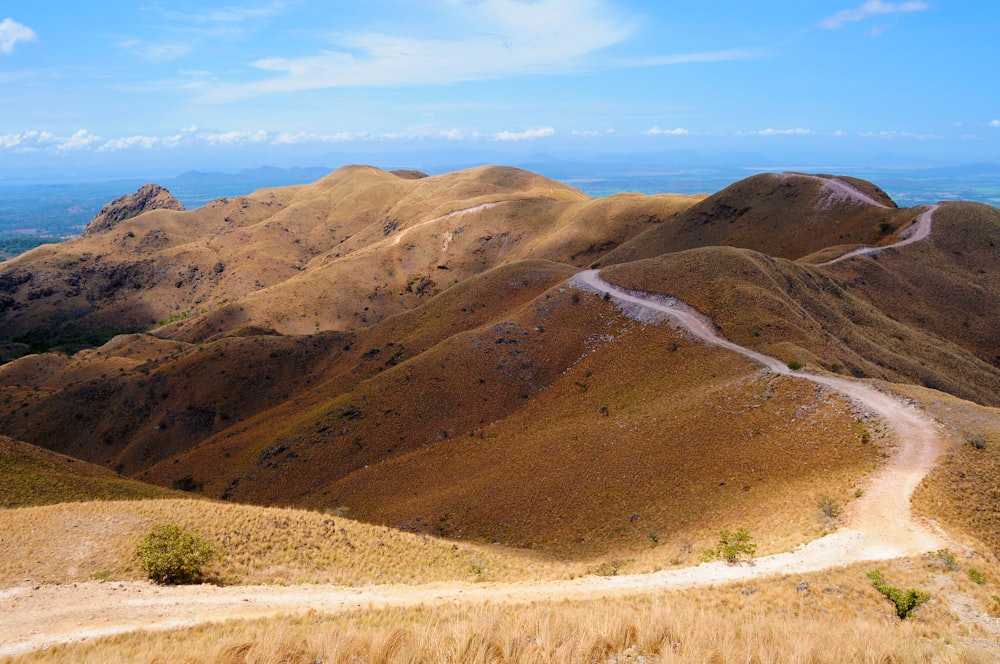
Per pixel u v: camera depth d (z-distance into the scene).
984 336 93.56
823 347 62.38
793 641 12.36
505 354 81.25
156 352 147.25
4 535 26.77
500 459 60.94
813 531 29.59
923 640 15.55
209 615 20.59
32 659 16.39
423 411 76.38
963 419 38.06
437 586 26.27
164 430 103.38
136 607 21.23
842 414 43.09
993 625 18.22
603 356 75.19
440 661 11.45
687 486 43.47
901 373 70.25
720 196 156.75
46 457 52.12
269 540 28.91
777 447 43.09
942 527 27.66
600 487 47.97
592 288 89.38
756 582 23.17
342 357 112.50
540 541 43.91
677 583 24.67
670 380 63.78
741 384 54.06
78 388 112.88
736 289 74.62
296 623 18.84
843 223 130.38
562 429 62.78
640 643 12.36
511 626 13.31
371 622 18.05
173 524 26.39
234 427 97.06
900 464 34.84
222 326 185.62
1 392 120.69
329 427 78.81
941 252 109.19
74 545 26.14
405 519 54.56
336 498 65.25
